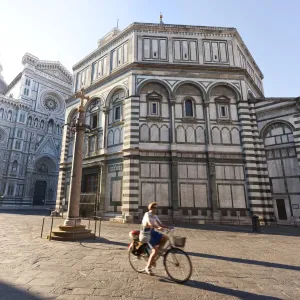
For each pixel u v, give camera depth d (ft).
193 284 16.40
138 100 65.51
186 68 68.74
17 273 17.83
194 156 61.93
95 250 26.13
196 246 29.99
